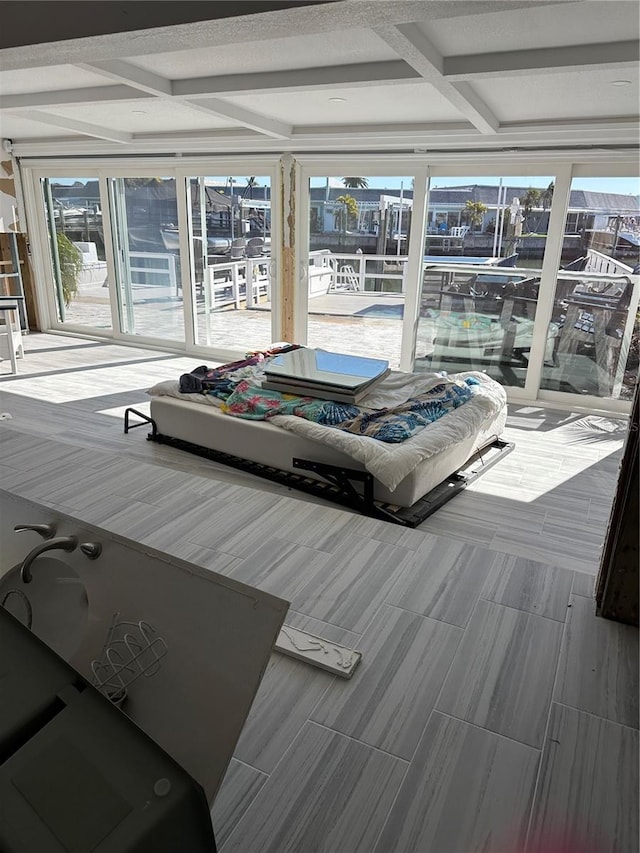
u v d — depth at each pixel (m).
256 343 6.36
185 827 0.73
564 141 4.48
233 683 1.01
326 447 3.29
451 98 3.38
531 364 5.21
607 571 1.99
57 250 7.23
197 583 1.08
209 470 3.64
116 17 1.79
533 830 1.29
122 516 2.66
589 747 1.50
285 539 2.49
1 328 5.89
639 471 1.80
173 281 6.57
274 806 1.33
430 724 1.56
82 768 0.73
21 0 1.92
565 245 4.88
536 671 1.75
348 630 1.91
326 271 5.80
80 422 4.41
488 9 1.83
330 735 1.52
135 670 1.09
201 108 3.96
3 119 5.23
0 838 0.65
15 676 0.82
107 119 4.98
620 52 2.58
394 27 2.23
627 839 1.28
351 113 4.45
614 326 4.89
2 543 1.36
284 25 1.79
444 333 5.55
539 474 3.73
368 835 1.27
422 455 3.02
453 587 2.17
